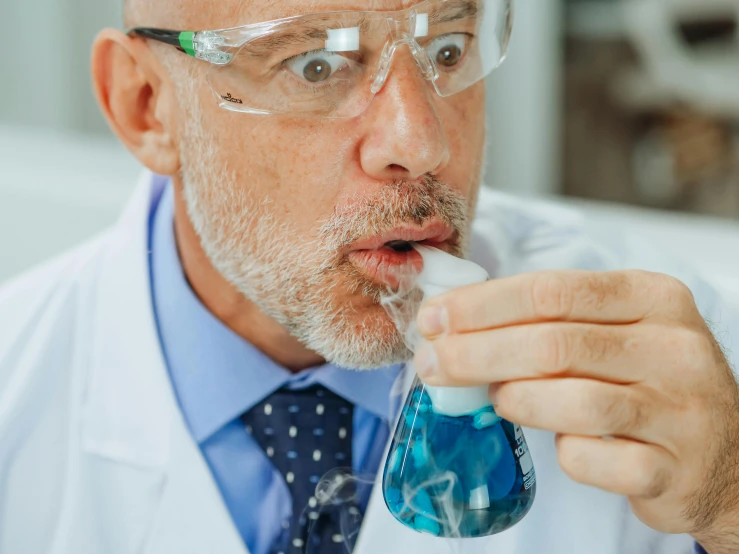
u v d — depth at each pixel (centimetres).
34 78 257
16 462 93
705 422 62
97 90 91
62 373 97
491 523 65
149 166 92
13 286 107
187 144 86
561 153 327
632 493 61
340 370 90
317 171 77
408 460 66
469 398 64
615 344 60
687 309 63
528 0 271
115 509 91
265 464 91
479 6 79
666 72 298
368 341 79
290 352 92
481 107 83
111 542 90
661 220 145
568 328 59
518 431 68
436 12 76
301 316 82
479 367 60
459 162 80
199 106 82
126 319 97
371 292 78
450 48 81
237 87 78
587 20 325
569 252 104
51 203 172
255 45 75
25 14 252
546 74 286
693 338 62
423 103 74
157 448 91
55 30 254
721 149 317
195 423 92
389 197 75
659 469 60
